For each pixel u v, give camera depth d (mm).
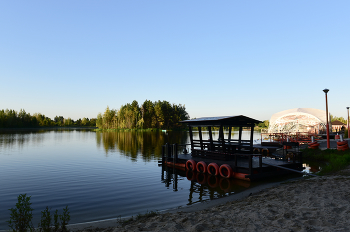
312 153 22359
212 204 9383
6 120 130375
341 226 4852
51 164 20250
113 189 12367
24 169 17922
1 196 10938
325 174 13547
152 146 37000
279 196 8484
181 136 69500
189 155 20484
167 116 133375
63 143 41906
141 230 5742
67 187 12727
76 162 21344
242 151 17938
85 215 8422
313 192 8391
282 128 47781
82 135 72188
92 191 11938
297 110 50719
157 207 9383
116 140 50281
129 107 138375
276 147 26562
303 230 4777
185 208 8938
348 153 19891
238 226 5406
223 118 15531
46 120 185500
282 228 5016
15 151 29719
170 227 5715
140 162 21625
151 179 14867
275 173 14938
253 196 9516
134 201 10250
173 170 17812
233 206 7766
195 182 14102
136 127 121875
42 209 9133
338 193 7824
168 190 12242
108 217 8188
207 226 5586
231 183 13680
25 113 147750
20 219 5379
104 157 24750
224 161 15812
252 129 16641
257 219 5785
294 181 12406
